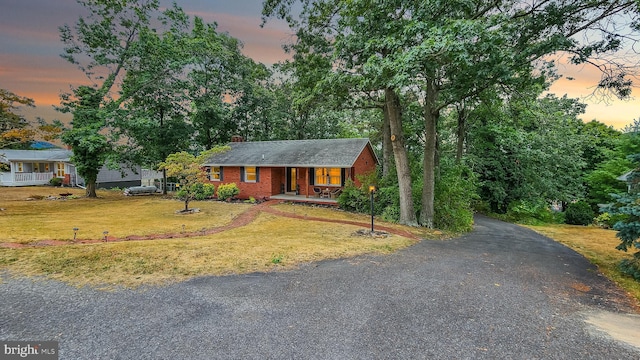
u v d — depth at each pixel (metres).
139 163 22.72
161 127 22.58
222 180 20.34
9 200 18.05
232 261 6.39
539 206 20.23
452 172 14.75
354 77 10.78
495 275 6.23
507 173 21.50
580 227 16.34
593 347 3.45
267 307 4.31
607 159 22.28
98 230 9.40
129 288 4.87
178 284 5.10
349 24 10.64
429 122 12.34
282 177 20.06
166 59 19.94
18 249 6.66
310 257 6.95
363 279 5.62
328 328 3.74
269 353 3.17
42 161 27.75
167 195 22.34
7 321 3.75
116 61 19.45
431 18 8.88
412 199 12.82
